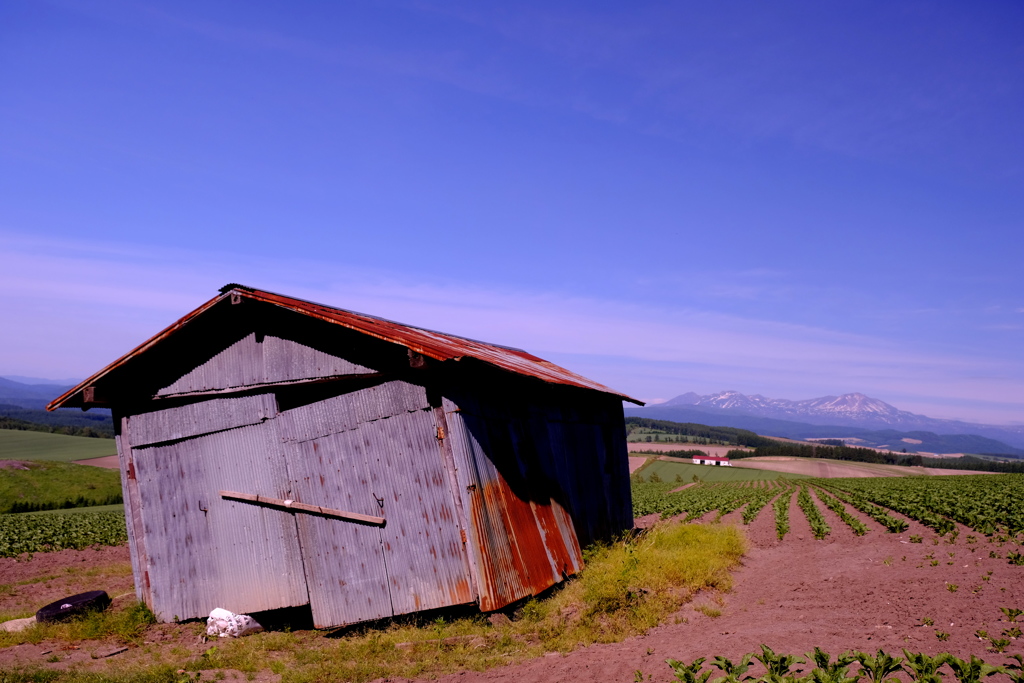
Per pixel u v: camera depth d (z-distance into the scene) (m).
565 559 12.48
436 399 10.24
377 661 8.48
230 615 10.55
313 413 10.92
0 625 11.19
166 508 11.31
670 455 158.50
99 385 11.75
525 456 12.55
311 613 11.34
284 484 10.84
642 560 13.59
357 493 10.44
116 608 11.62
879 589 11.41
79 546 24.83
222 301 11.35
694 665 6.27
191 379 11.84
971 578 11.23
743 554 16.81
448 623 10.03
